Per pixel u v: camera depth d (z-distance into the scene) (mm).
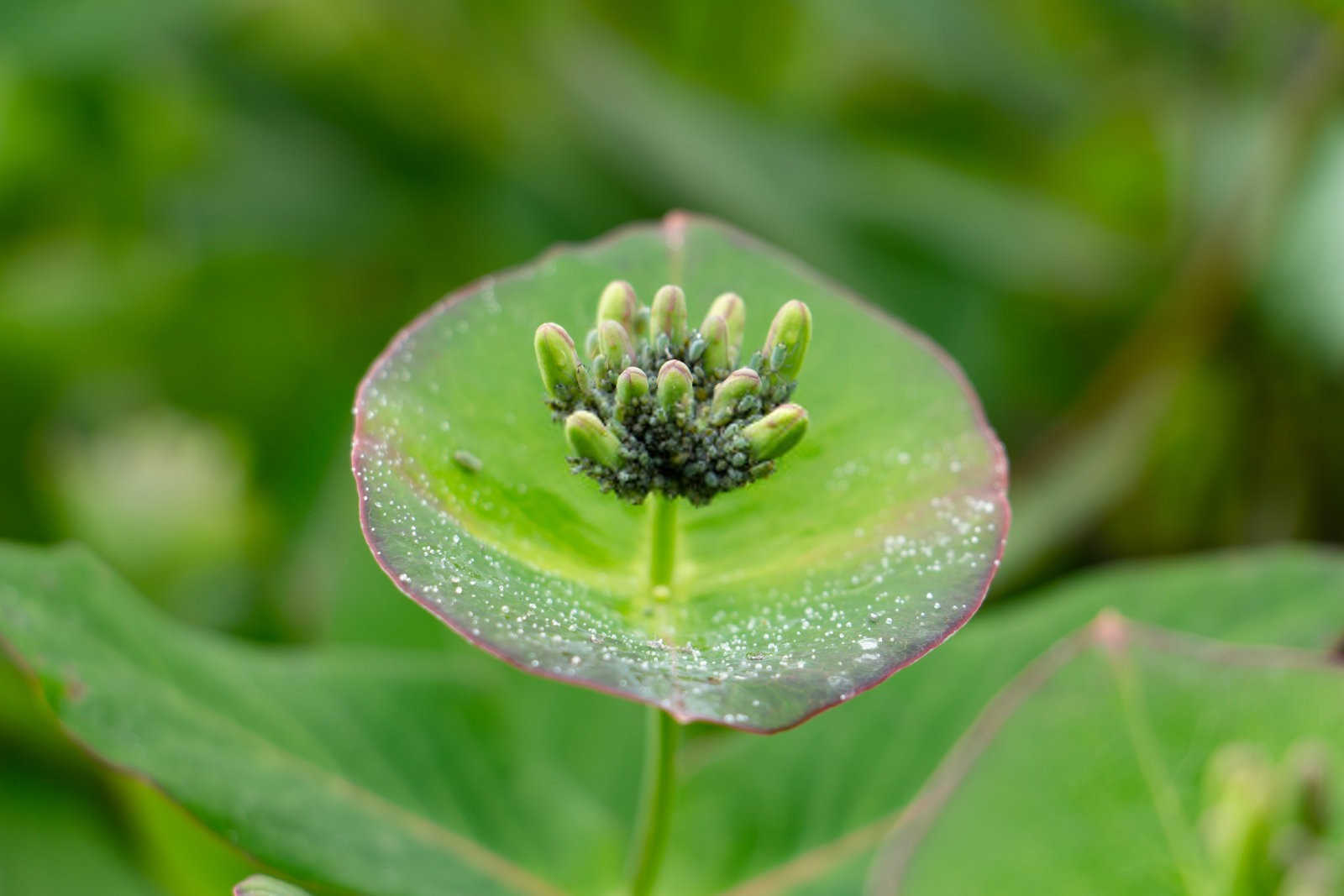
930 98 703
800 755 465
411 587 406
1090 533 568
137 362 600
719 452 413
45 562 443
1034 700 426
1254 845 408
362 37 671
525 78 663
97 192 647
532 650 401
